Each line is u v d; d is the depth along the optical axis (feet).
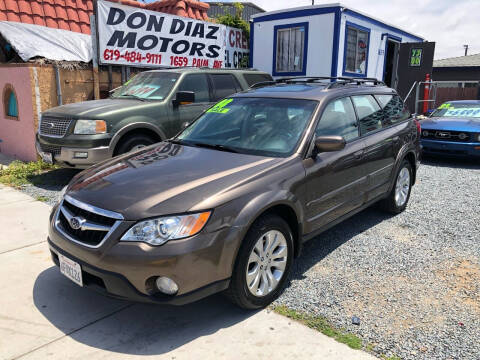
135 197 9.51
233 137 13.14
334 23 37.14
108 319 10.23
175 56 33.71
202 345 9.19
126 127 20.58
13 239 14.90
